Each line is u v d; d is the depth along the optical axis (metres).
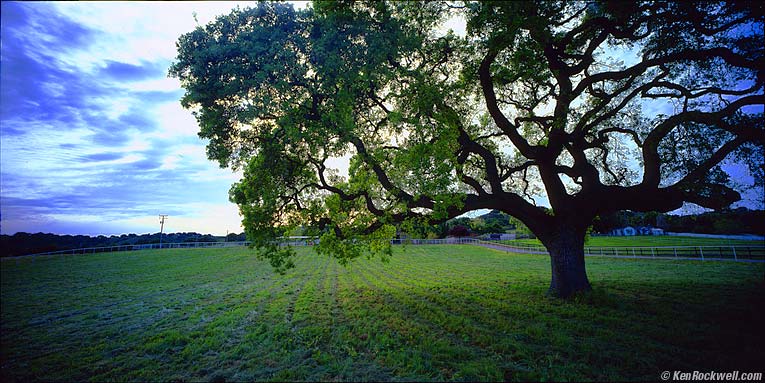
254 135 12.01
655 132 11.52
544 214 13.11
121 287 21.91
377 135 13.71
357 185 12.88
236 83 9.89
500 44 9.87
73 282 24.66
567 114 11.86
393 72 11.07
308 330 9.49
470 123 14.80
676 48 10.66
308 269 30.97
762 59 9.38
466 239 69.12
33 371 7.27
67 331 10.95
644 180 11.60
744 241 44.81
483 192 13.16
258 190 12.23
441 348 7.44
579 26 10.89
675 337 7.53
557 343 7.50
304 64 10.40
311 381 6.13
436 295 14.55
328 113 10.20
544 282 17.72
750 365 6.02
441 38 12.29
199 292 19.09
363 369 6.58
